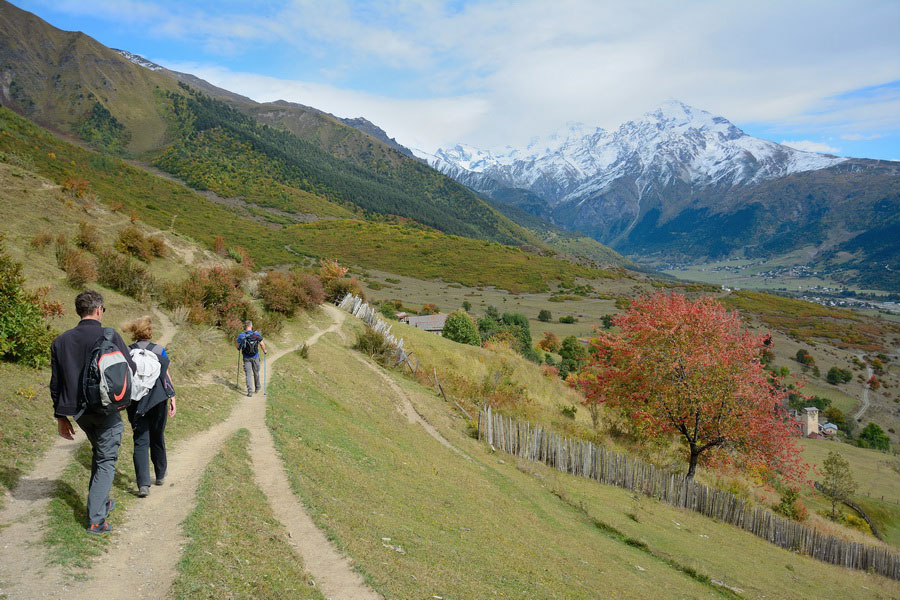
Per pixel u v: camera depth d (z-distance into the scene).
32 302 12.10
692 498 20.92
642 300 27.25
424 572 6.72
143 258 28.61
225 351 19.12
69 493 5.77
